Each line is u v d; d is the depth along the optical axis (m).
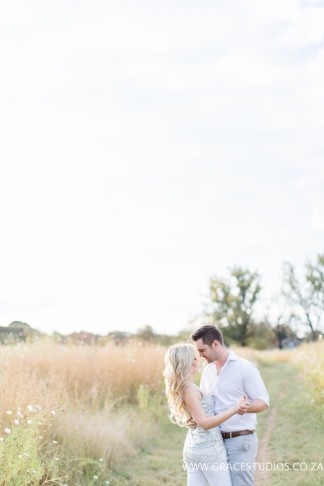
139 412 11.80
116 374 12.89
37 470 6.31
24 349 12.69
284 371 26.97
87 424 8.77
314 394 12.47
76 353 13.14
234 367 5.22
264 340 63.34
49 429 7.88
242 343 63.41
